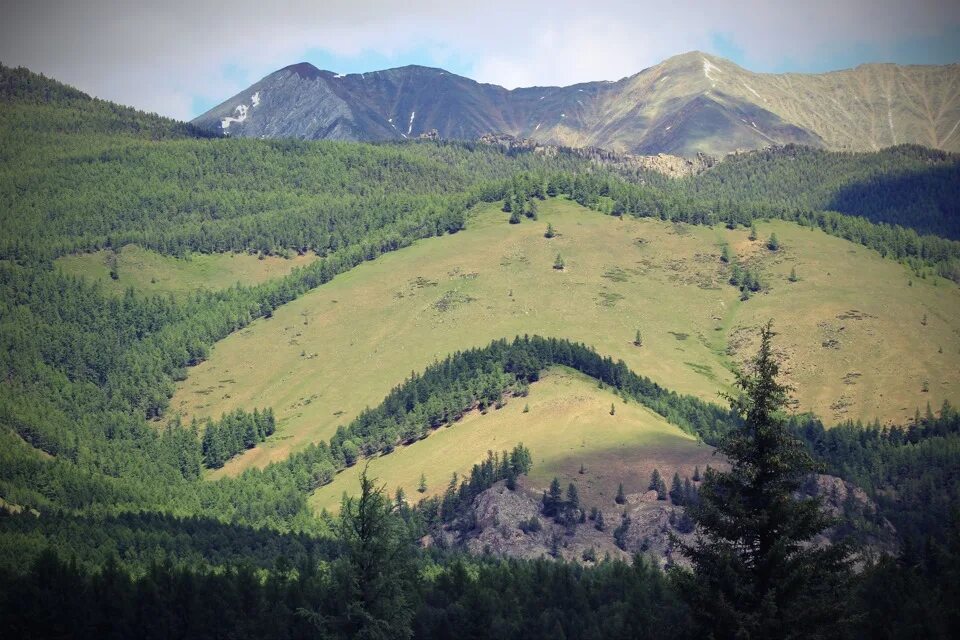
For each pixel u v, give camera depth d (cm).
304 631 15300
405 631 9600
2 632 17012
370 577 9556
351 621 9412
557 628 14338
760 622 6294
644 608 14025
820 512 6644
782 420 6762
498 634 14425
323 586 16600
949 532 12538
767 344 6994
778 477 6700
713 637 6384
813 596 6475
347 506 9944
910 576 11869
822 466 6712
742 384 6888
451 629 14350
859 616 6494
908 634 10462
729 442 6806
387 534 9662
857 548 6612
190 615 16775
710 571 6625
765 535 6619
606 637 13888
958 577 11188
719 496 6756
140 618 17075
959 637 10400
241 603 16700
